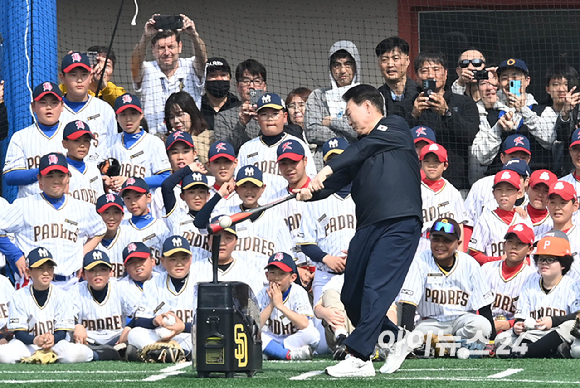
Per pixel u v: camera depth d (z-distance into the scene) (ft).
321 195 68.13
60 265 92.58
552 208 90.07
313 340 83.35
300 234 90.99
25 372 71.87
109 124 102.58
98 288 88.22
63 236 92.99
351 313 67.15
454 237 82.99
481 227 94.38
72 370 73.10
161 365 76.43
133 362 80.12
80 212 94.32
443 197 94.22
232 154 94.02
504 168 94.84
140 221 95.40
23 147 98.27
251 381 61.31
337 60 108.68
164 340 81.97
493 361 76.18
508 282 88.94
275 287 83.92
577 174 97.35
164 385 59.98
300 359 81.97
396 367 68.13
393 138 65.82
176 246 85.71
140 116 101.71
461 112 103.96
